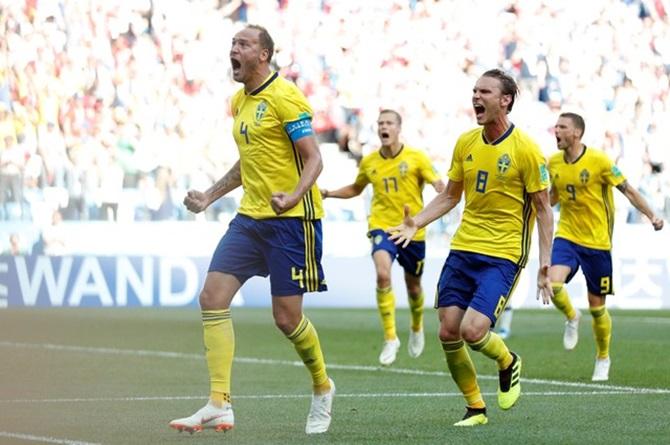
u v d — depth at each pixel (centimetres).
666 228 5022
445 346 1666
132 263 4569
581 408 1875
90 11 5359
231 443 1467
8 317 4106
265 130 1525
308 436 1541
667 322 4284
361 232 4966
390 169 2936
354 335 3594
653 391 2142
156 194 5009
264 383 2288
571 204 2620
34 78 5188
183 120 5291
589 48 6053
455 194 1702
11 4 5256
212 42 5509
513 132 1644
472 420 1666
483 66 5988
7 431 1580
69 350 3031
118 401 1969
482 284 1631
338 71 5778
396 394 2095
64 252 4622
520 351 3075
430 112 5853
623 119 5969
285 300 1541
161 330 3688
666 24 6188
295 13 5772
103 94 5253
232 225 1566
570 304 2714
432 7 5956
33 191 4734
